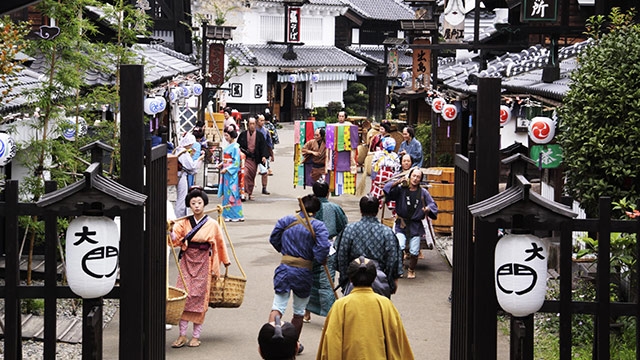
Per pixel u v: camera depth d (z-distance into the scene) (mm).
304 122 23422
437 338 10984
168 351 10227
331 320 7059
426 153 26500
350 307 7043
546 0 15523
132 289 7035
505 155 17047
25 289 6641
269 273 14469
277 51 59531
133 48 15445
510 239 6508
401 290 13500
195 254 10336
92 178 6445
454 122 25984
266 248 16547
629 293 9930
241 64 55375
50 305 6668
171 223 10406
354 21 66625
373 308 7043
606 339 6645
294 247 9859
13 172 13305
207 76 31672
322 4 62469
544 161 12156
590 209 10508
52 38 10961
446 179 17688
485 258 6984
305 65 59312
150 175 7617
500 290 6543
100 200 6465
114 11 13578
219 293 10484
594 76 10203
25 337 10008
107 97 12688
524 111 14898
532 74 17234
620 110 9961
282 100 59562
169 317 9852
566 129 10781
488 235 6973
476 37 22328
